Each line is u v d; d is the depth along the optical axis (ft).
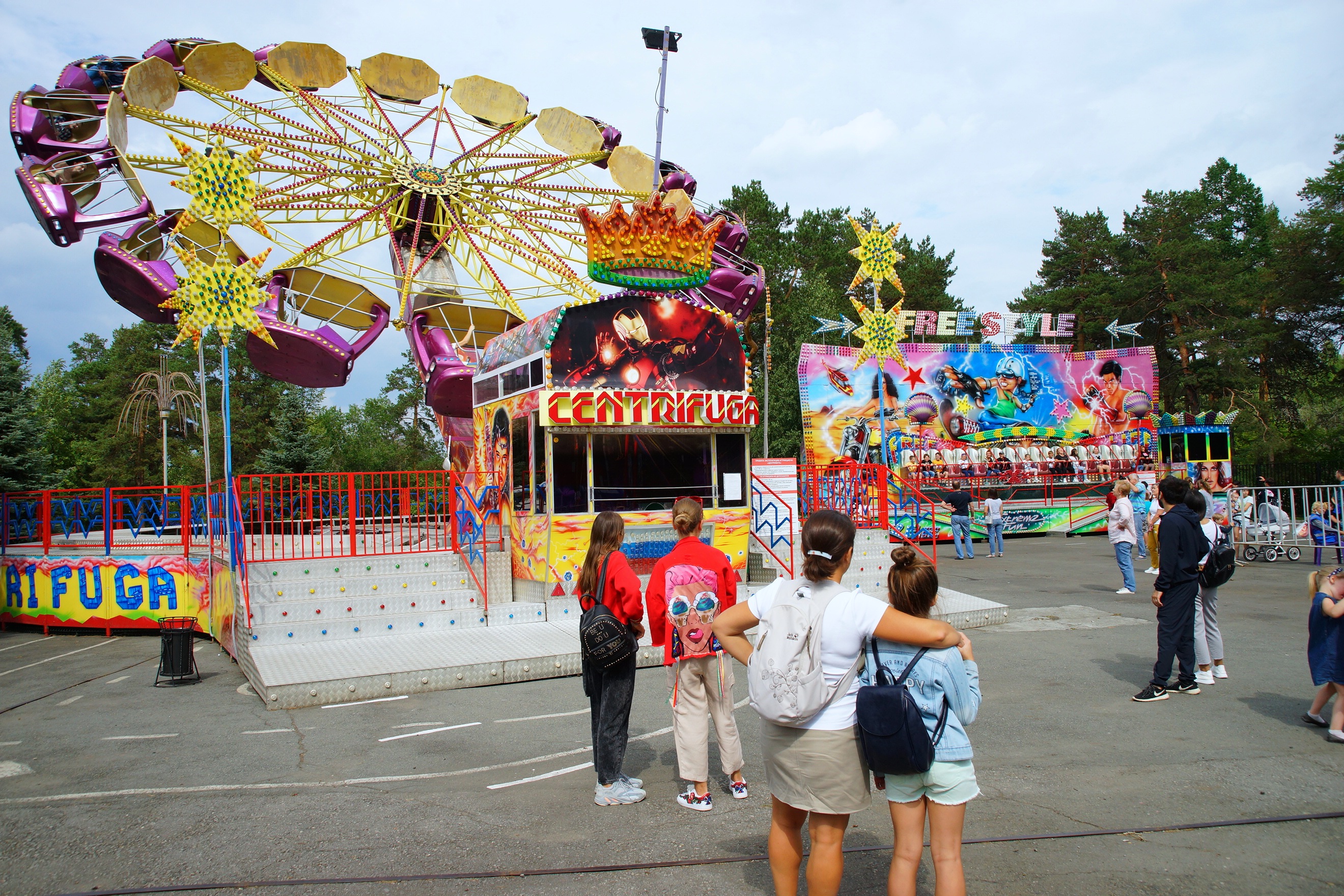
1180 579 23.36
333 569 34.55
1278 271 121.19
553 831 15.33
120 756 20.93
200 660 34.17
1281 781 17.01
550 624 33.27
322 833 15.42
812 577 11.03
